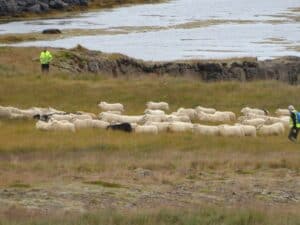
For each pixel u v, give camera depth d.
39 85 159.25
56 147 104.12
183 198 75.88
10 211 62.56
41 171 87.31
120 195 76.06
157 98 154.62
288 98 156.62
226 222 58.25
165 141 109.19
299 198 77.88
